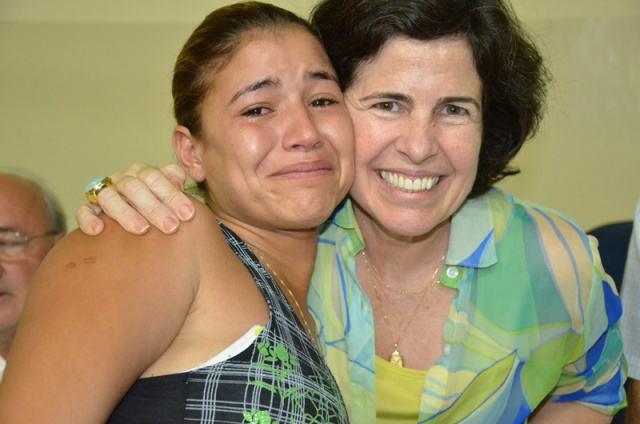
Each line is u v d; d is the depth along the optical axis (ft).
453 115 4.49
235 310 3.56
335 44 4.42
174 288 3.32
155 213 3.40
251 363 3.44
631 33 10.32
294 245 4.50
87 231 3.32
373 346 4.79
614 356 5.22
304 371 3.60
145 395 3.32
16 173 5.23
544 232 4.92
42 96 10.41
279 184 4.00
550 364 4.87
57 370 2.83
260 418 3.33
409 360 4.93
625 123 10.48
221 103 4.01
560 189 10.68
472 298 4.81
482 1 4.32
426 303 5.01
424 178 4.52
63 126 10.44
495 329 4.76
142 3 10.33
